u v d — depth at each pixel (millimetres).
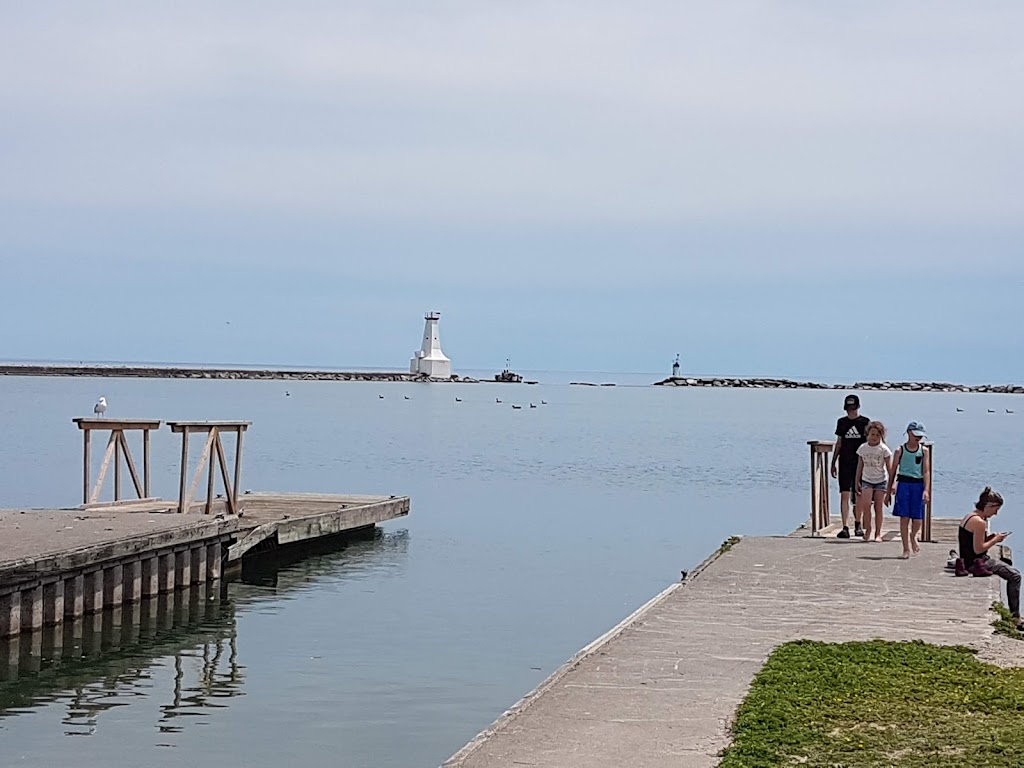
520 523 30453
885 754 7805
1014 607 15617
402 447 59906
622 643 11289
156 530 18438
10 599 15195
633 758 7797
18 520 19422
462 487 40375
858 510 19984
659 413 115062
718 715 8812
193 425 21719
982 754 7797
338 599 19734
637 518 32062
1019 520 32156
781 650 10797
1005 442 74625
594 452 59500
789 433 80125
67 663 15117
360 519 26234
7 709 13070
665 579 22000
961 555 15594
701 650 10984
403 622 17891
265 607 18953
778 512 34125
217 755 11570
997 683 9688
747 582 14938
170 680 14367
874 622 12352
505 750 7969
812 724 8508
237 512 22938
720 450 62438
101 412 22203
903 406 145750
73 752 11617
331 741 12055
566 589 20859
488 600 19750
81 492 34875
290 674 14695
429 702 13508
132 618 17875
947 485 44406
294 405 102938
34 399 100188
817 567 16219
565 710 8945
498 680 14500
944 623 12320
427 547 25875
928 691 9438
